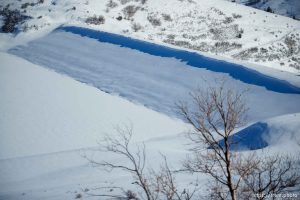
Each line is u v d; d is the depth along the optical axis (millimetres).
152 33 81125
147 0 95312
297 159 15703
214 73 50000
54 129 36625
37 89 47969
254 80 45969
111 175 21062
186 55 57000
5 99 43938
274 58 78875
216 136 21891
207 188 13477
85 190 16812
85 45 65750
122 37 67188
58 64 59031
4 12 84188
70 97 46000
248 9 106125
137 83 51031
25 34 74125
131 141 32906
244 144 24609
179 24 88500
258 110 39656
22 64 58656
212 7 100875
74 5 86188
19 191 20516
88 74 54938
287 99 41031
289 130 23516
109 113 41688
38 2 88125
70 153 28516
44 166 26078
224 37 86188
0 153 30844
